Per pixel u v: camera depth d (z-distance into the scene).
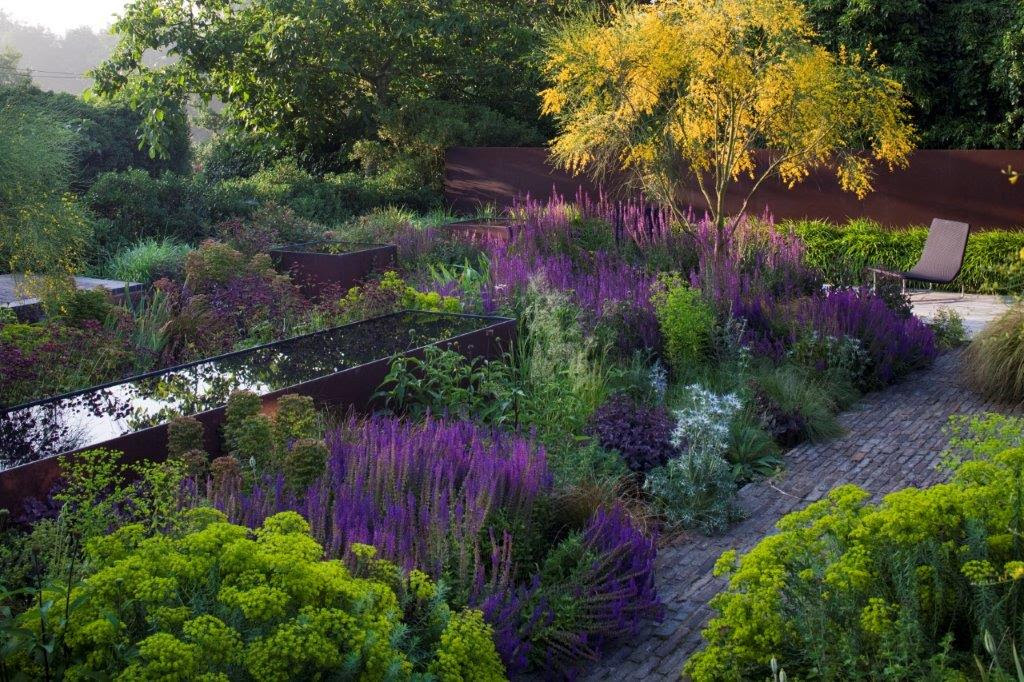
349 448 4.39
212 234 13.22
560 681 3.40
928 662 2.75
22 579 2.95
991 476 3.24
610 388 6.46
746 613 2.97
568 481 4.64
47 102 11.39
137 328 6.91
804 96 9.55
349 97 20.48
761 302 8.02
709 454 5.14
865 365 7.63
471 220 13.71
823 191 14.60
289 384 5.19
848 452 6.11
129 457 4.15
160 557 2.47
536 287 7.54
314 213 16.17
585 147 10.91
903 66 15.27
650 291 7.96
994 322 7.37
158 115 18.62
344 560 3.13
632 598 3.81
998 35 14.91
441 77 20.70
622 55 9.80
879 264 12.16
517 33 19.72
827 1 15.70
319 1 18.22
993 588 2.91
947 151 13.63
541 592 3.59
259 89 19.62
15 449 4.02
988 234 12.08
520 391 5.64
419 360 5.84
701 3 9.52
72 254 8.74
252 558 2.47
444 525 3.59
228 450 4.57
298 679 2.41
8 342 5.64
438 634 2.97
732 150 10.12
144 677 2.12
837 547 3.11
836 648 2.89
